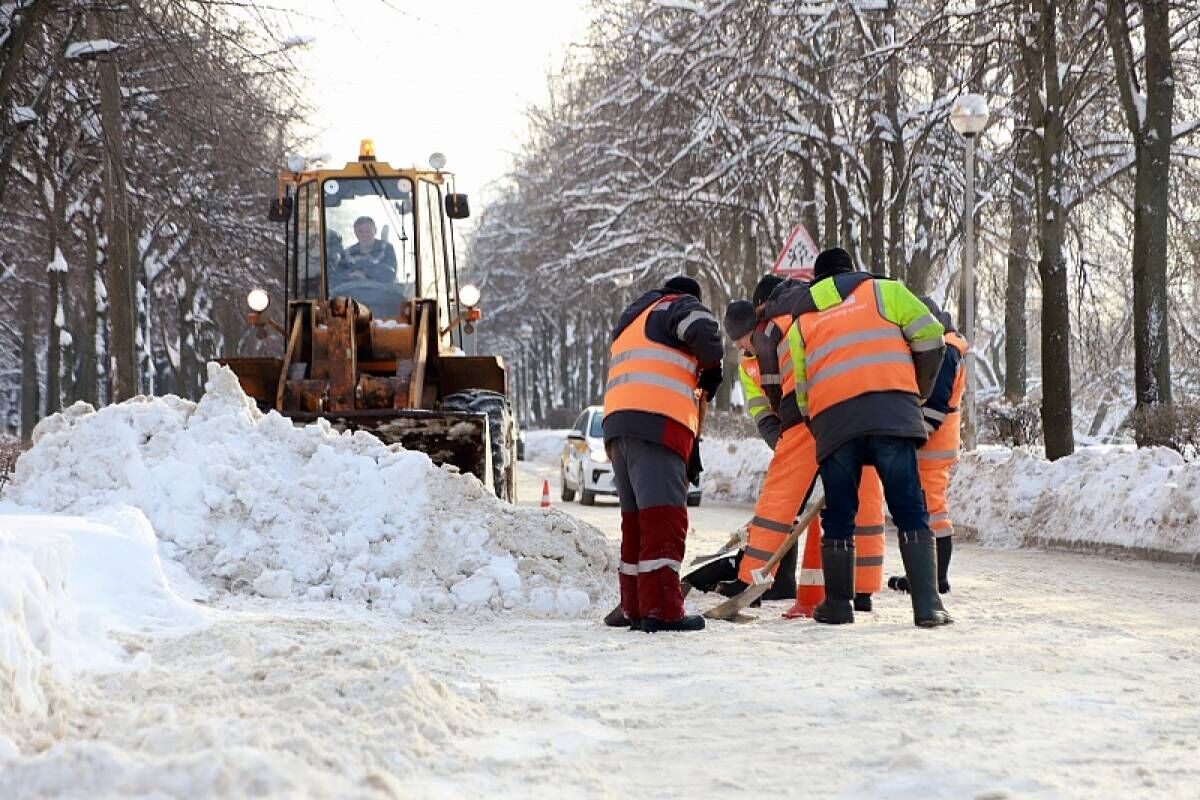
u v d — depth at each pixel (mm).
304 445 12852
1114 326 47750
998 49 29719
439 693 6195
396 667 6223
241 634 7480
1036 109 27031
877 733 6023
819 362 10617
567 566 12211
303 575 11523
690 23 41531
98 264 46031
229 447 12539
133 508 9805
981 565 16609
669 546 10156
